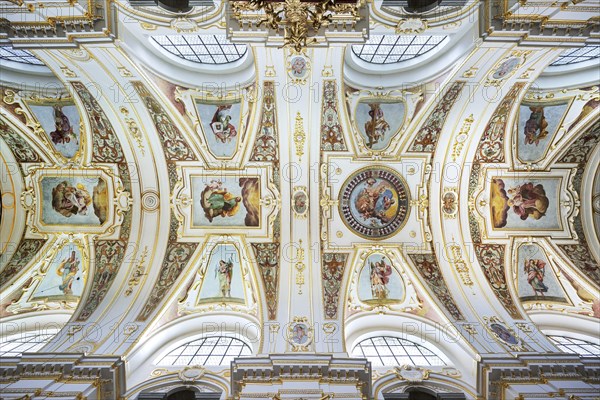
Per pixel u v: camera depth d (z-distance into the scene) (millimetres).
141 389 10391
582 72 12703
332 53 11266
